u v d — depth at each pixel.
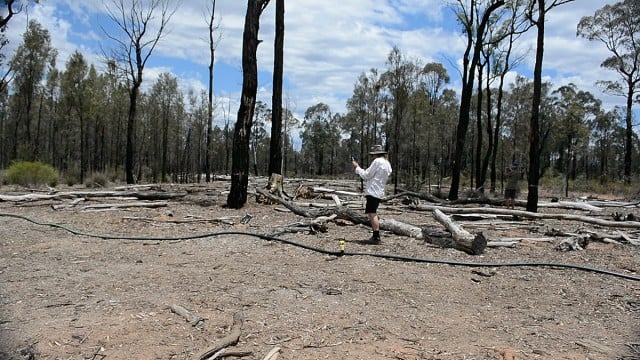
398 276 6.89
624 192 30.12
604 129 58.28
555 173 48.78
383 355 4.29
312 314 5.23
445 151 45.88
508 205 16.48
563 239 9.98
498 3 20.78
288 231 9.77
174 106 47.28
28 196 14.45
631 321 5.42
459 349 4.48
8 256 7.55
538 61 14.95
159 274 6.62
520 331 5.01
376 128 38.47
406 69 26.47
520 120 45.53
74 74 35.06
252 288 6.07
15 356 4.01
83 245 8.47
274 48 17.50
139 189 19.97
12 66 40.47
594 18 36.75
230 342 4.35
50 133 57.81
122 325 4.70
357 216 10.80
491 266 7.66
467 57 22.39
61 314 4.98
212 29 29.23
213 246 8.52
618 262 8.17
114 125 48.41
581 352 4.53
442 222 9.30
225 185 25.38
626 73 37.72
